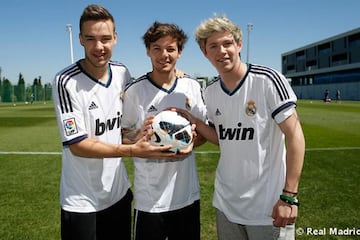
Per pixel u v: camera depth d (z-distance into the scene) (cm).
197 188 274
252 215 228
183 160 260
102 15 223
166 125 234
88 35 225
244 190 228
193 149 275
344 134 1102
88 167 244
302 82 7781
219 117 234
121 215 268
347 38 5938
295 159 205
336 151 800
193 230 268
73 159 244
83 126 234
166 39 242
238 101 222
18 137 1112
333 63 6431
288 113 207
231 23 212
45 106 3778
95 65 233
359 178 567
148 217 256
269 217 226
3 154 807
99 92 243
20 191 512
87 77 241
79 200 243
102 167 250
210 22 212
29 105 4216
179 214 261
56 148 890
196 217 271
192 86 275
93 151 226
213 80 243
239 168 228
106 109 246
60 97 230
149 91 260
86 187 245
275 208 212
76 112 231
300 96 7088
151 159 253
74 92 233
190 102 270
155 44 244
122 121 264
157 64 248
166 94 261
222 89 229
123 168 274
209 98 241
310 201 457
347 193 489
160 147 227
